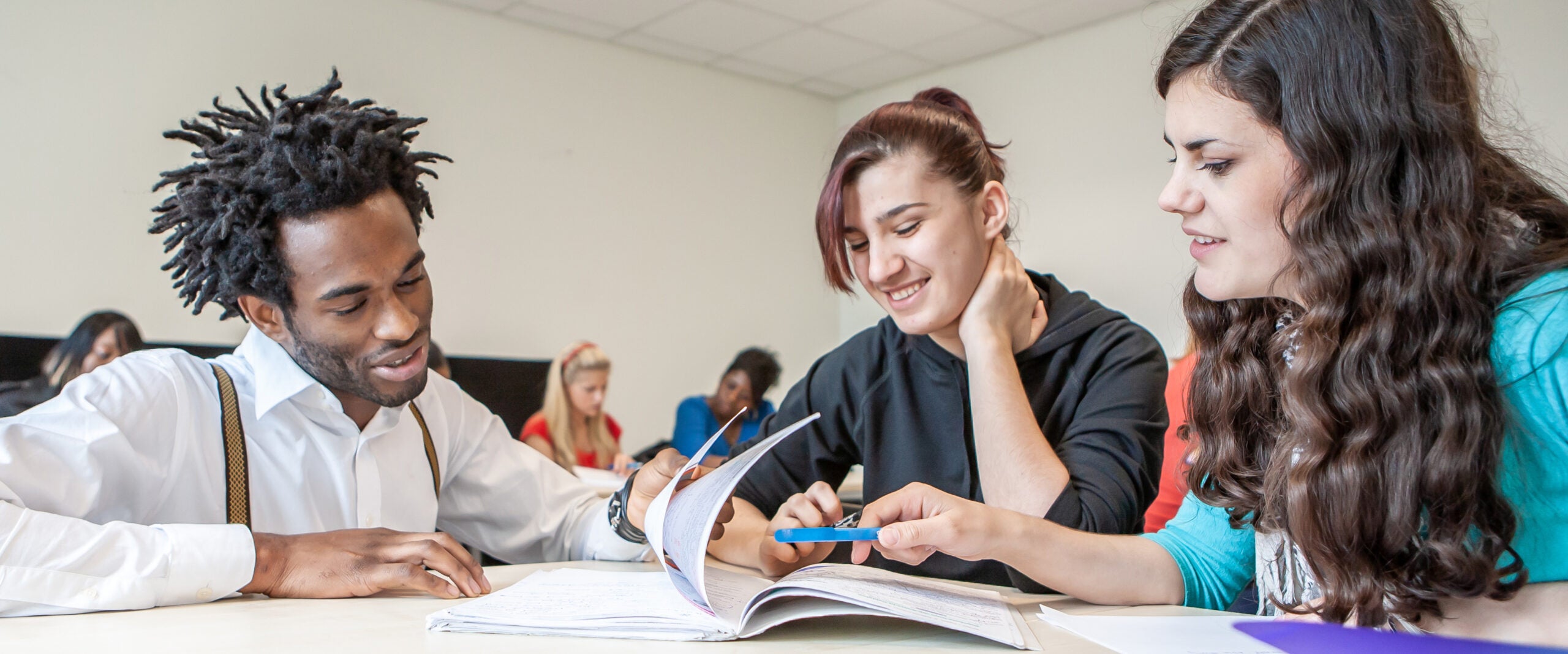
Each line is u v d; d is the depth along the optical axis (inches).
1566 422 25.0
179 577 33.2
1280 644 26.0
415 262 39.8
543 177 175.8
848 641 26.7
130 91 135.0
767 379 171.2
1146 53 168.2
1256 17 27.9
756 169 208.5
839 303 222.8
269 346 43.4
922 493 33.3
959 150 42.9
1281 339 32.3
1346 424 27.4
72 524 32.9
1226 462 35.2
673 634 26.7
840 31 179.5
